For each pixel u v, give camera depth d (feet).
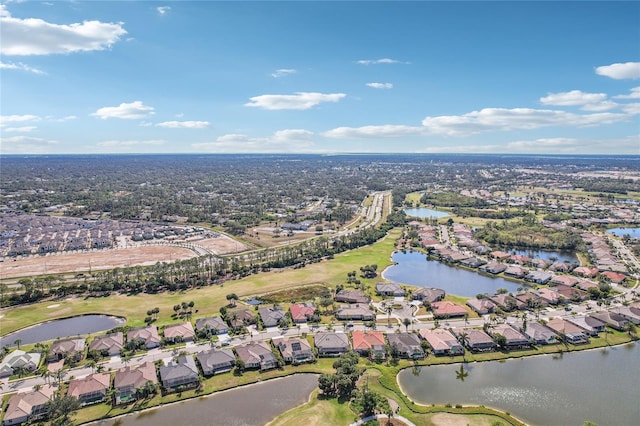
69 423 392.68
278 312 620.08
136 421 398.62
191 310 651.25
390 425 385.91
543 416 402.52
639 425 391.65
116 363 497.46
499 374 477.77
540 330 558.56
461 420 392.88
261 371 480.23
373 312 627.05
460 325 595.06
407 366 492.13
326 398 429.38
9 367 476.54
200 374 470.80
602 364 499.92
